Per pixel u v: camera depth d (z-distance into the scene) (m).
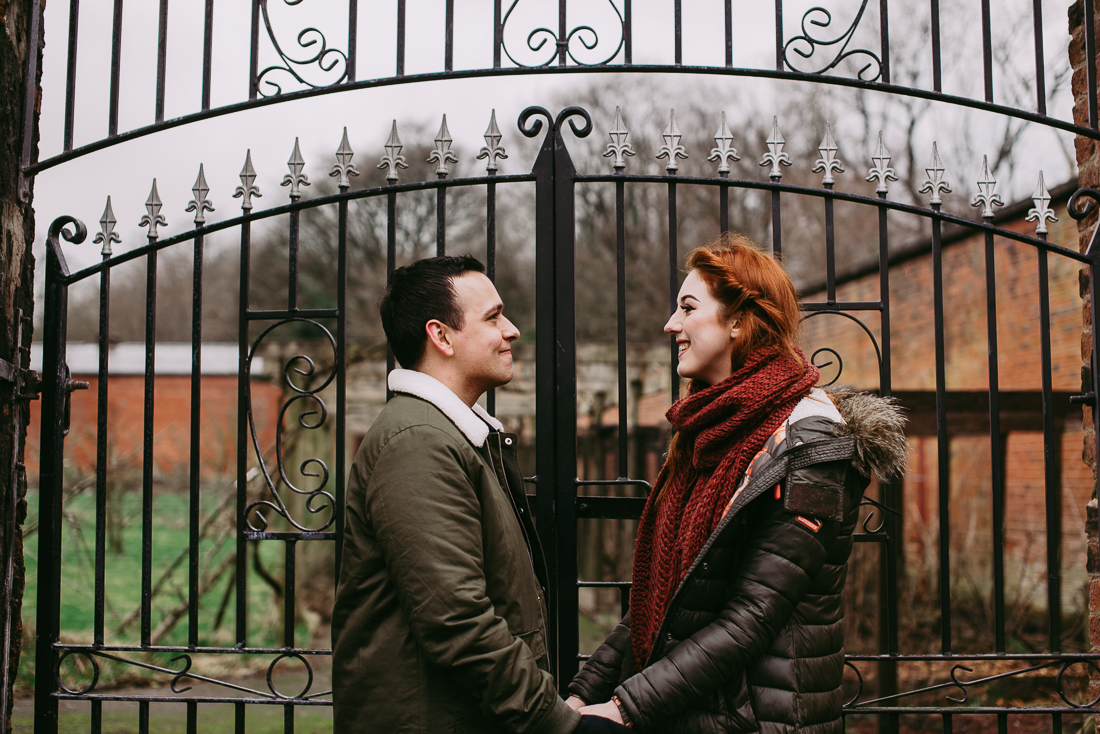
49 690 2.22
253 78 2.29
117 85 2.29
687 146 16.94
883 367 2.20
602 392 8.95
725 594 1.54
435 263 1.74
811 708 1.48
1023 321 7.03
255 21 2.29
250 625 7.61
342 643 1.57
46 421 2.28
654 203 16.94
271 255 21.31
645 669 1.50
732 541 1.56
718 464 1.60
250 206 2.26
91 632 6.93
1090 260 2.26
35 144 2.36
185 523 11.00
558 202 2.25
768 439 1.54
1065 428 6.50
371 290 19.81
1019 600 6.51
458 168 19.36
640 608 1.75
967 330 7.68
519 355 9.32
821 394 1.62
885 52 2.23
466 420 1.61
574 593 2.20
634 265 16.97
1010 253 7.20
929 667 5.91
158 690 6.25
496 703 1.42
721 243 1.82
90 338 19.47
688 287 1.75
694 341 1.71
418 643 1.48
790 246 16.27
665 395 8.35
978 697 5.29
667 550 1.63
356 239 20.34
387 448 1.52
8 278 2.20
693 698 1.46
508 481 1.78
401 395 1.65
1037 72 2.24
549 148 2.27
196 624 2.24
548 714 1.44
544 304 2.25
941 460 2.25
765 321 1.66
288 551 2.22
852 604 6.52
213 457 12.18
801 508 1.47
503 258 19.45
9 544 2.18
